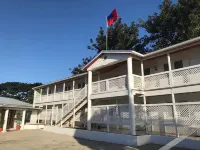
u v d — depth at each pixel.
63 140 14.31
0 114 23.06
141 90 13.98
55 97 25.19
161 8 26.84
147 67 16.95
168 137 11.22
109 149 10.62
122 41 31.56
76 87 25.53
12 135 17.41
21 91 66.56
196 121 10.52
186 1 22.77
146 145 11.38
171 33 27.05
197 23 20.88
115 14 21.56
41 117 26.53
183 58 14.38
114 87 14.88
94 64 17.52
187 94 14.01
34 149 10.69
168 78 12.82
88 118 16.39
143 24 30.14
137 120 12.91
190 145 10.03
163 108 12.23
